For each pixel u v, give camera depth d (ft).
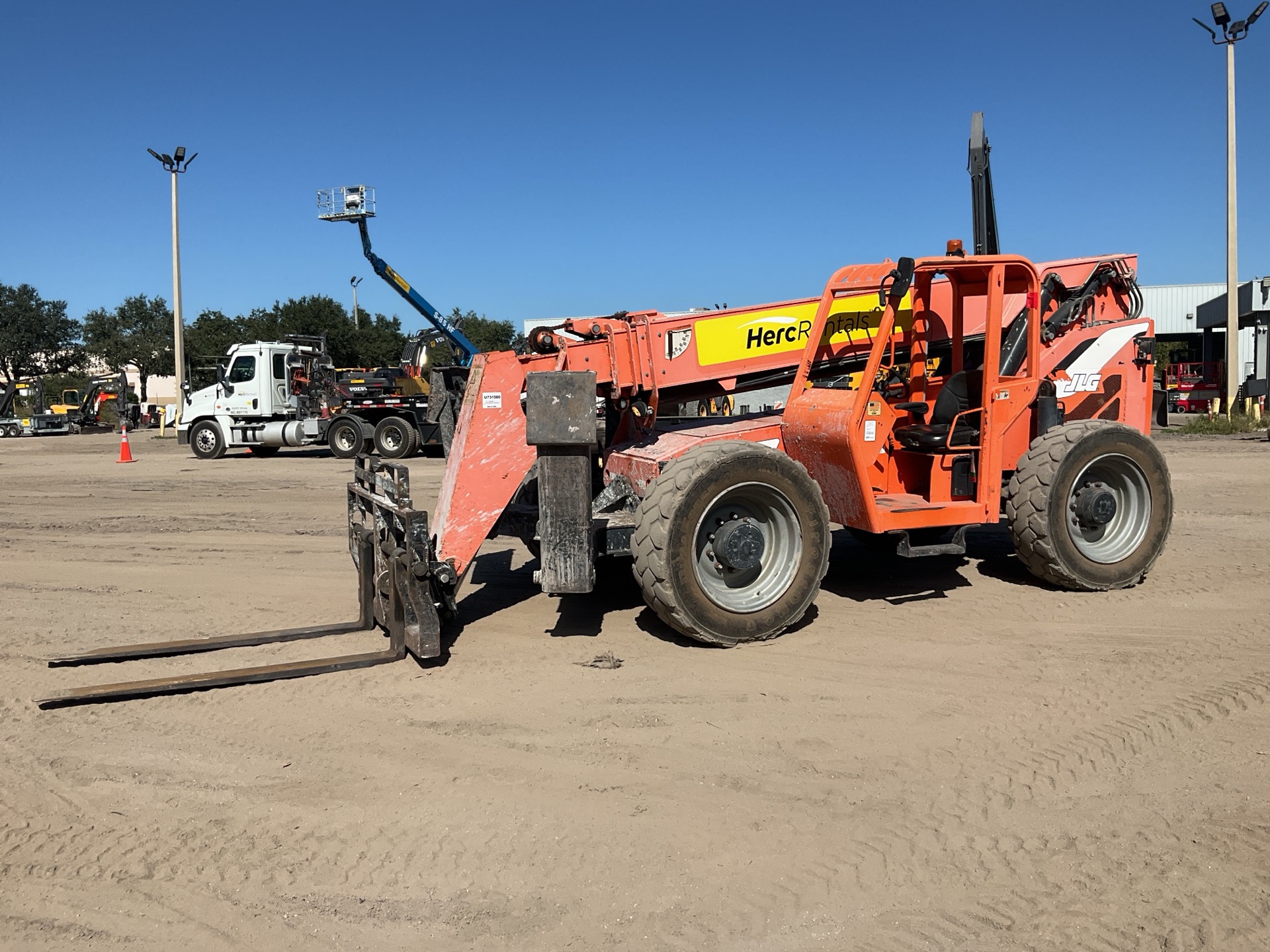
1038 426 21.56
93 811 11.66
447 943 8.92
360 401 69.31
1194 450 56.08
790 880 9.80
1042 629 18.45
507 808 11.48
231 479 51.96
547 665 16.87
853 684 15.58
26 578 25.35
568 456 16.90
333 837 10.91
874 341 20.38
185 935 9.14
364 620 19.49
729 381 21.85
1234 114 80.02
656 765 12.58
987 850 10.28
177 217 106.01
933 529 26.21
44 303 268.41
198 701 15.37
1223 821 10.75
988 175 23.91
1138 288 24.39
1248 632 17.88
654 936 8.94
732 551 17.46
